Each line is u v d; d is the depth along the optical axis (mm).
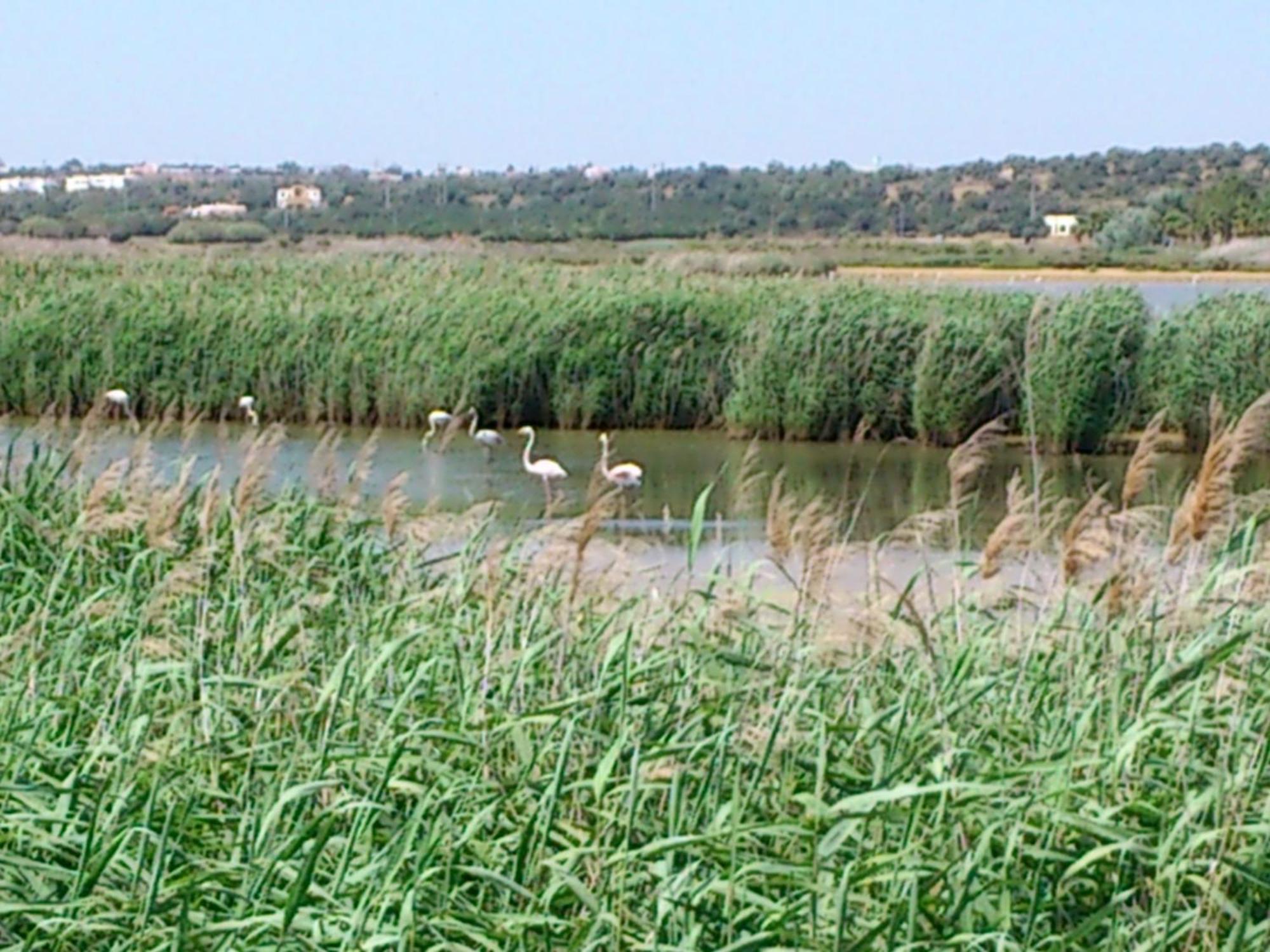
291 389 45469
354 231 124250
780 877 8461
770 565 15250
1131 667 10242
